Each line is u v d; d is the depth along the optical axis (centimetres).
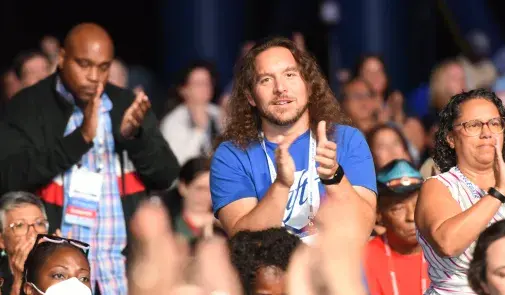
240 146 978
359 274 593
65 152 1134
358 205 902
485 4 2180
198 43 2169
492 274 830
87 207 1146
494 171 898
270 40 980
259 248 744
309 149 966
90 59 1162
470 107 935
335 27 2005
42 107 1171
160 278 671
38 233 1083
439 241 903
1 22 2192
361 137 983
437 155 963
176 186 1349
